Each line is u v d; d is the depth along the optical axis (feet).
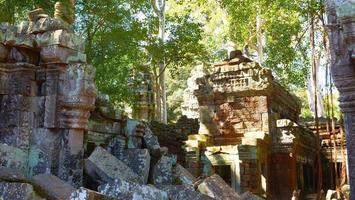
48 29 26.32
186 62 75.31
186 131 75.61
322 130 74.43
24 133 25.18
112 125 35.63
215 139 67.51
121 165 26.53
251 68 66.18
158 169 30.73
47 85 25.86
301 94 128.36
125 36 59.57
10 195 15.38
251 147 57.47
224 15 87.56
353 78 23.77
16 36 26.13
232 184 56.90
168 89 143.84
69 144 25.08
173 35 72.28
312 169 71.46
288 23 63.46
